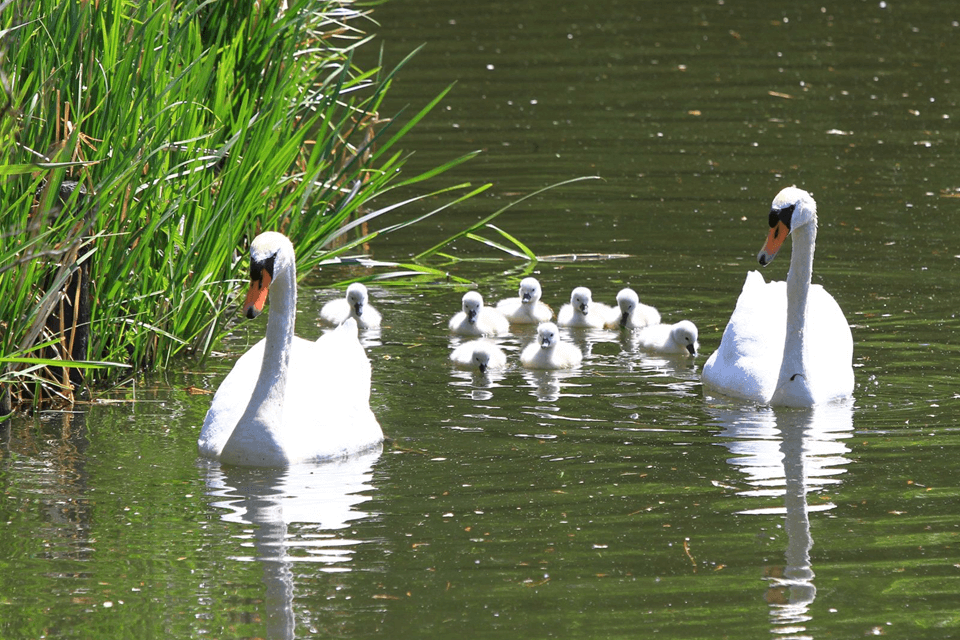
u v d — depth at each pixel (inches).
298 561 410.9
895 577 397.7
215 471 496.1
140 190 595.2
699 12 1659.7
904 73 1318.9
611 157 1035.9
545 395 601.9
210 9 682.2
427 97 1226.6
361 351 565.0
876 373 613.9
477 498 465.7
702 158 1030.4
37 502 461.4
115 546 422.6
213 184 639.8
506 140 1083.9
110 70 578.6
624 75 1322.6
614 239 847.1
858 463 498.9
